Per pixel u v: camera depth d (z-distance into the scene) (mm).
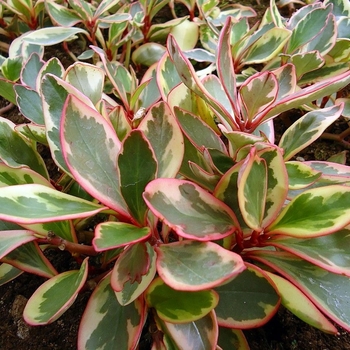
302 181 331
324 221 283
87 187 286
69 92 326
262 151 289
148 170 284
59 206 280
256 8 740
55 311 283
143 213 296
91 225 440
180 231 260
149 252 300
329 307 285
